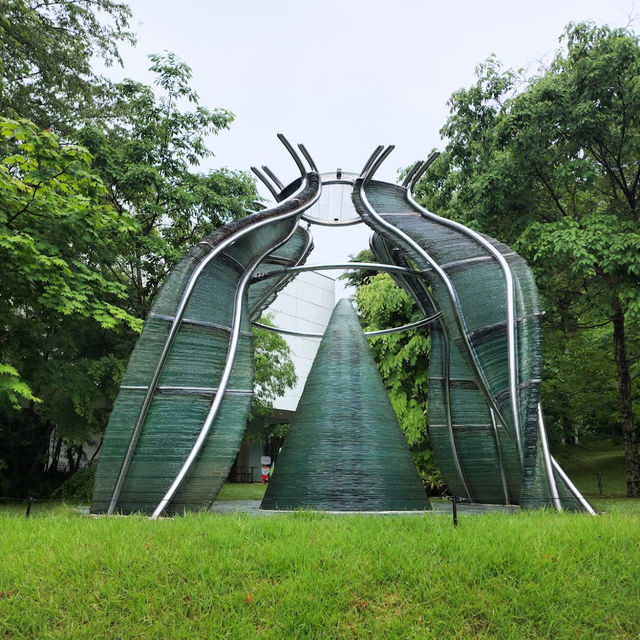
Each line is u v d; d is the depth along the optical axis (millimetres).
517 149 16688
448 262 10328
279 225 11109
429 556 5840
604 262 14625
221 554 5883
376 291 22094
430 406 12609
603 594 5316
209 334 9688
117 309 14422
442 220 10961
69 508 10805
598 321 19734
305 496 9734
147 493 8969
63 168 11930
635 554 5895
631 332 21375
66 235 13625
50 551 6059
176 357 9414
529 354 9180
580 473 26312
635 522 7008
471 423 12062
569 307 19406
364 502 9594
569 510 9055
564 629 4918
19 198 12680
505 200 17266
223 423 9367
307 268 10977
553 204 19578
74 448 23266
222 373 9641
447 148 19766
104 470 9195
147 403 9172
